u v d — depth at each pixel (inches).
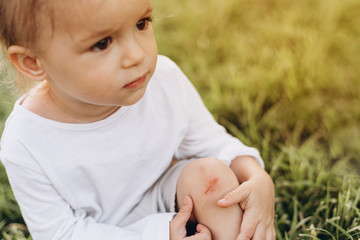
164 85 28.4
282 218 31.2
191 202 27.2
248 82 42.6
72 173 26.8
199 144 30.6
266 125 39.7
